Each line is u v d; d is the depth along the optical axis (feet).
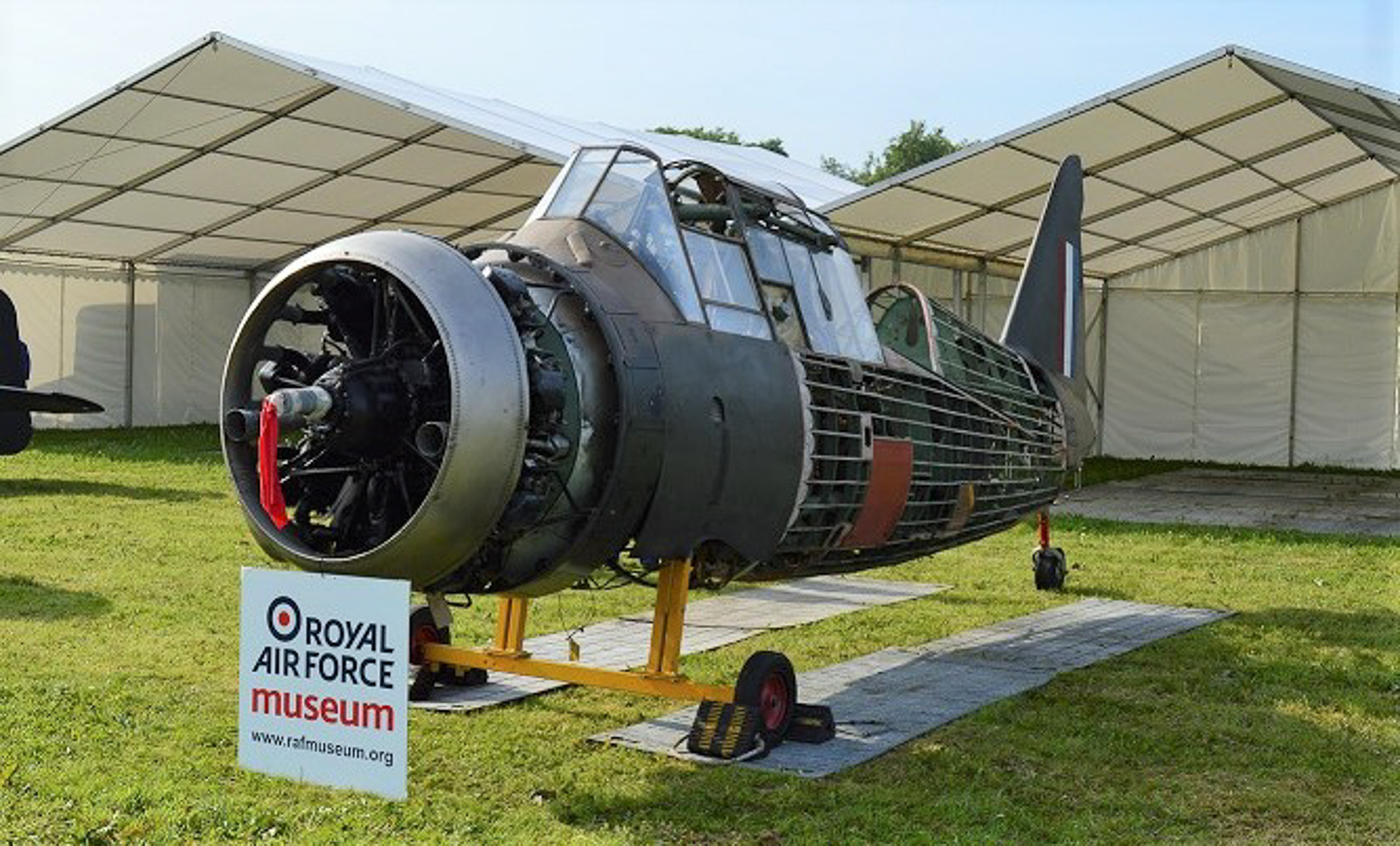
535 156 62.18
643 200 20.68
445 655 22.75
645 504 18.74
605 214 20.57
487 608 32.35
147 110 61.77
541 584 18.81
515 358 17.04
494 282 17.94
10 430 51.65
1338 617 33.86
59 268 89.10
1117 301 92.07
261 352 18.58
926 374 27.02
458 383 16.52
